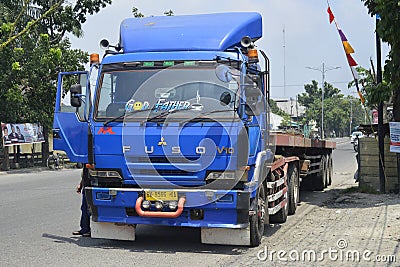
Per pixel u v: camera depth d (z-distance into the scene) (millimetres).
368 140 15148
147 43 7941
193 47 7773
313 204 13383
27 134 27594
